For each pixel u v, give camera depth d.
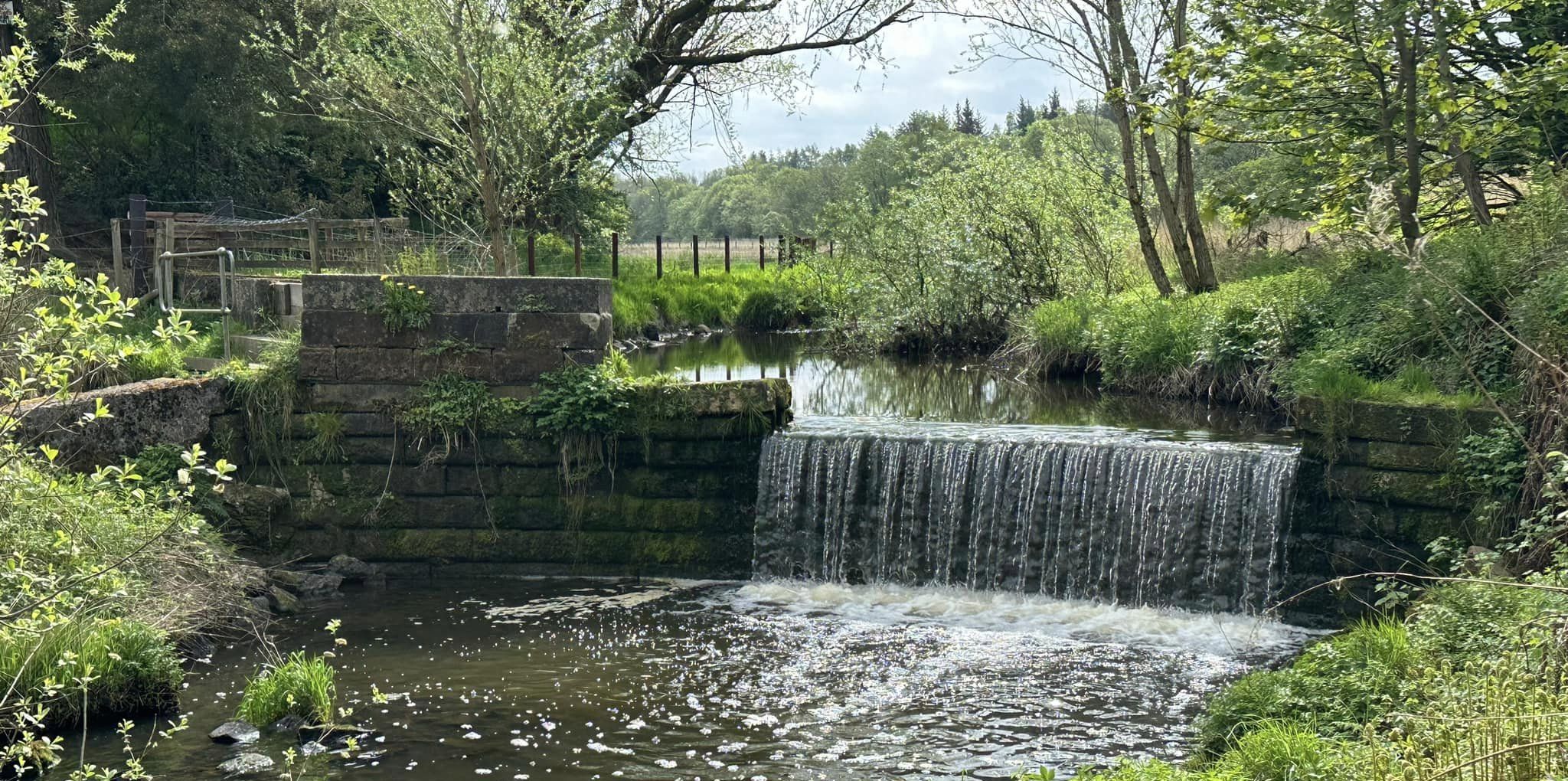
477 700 9.14
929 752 8.20
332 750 8.13
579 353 13.19
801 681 9.59
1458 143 14.38
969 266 23.86
